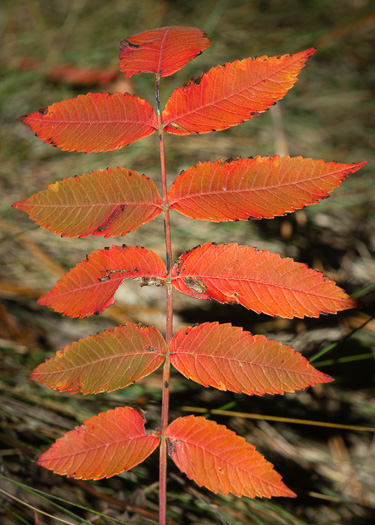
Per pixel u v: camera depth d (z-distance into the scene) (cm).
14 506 42
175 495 44
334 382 52
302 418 51
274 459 49
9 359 50
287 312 35
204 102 36
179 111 36
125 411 35
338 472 49
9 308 54
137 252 36
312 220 65
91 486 43
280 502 47
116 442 35
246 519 44
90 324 54
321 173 35
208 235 62
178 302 57
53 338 53
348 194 67
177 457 35
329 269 60
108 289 36
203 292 36
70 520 42
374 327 54
